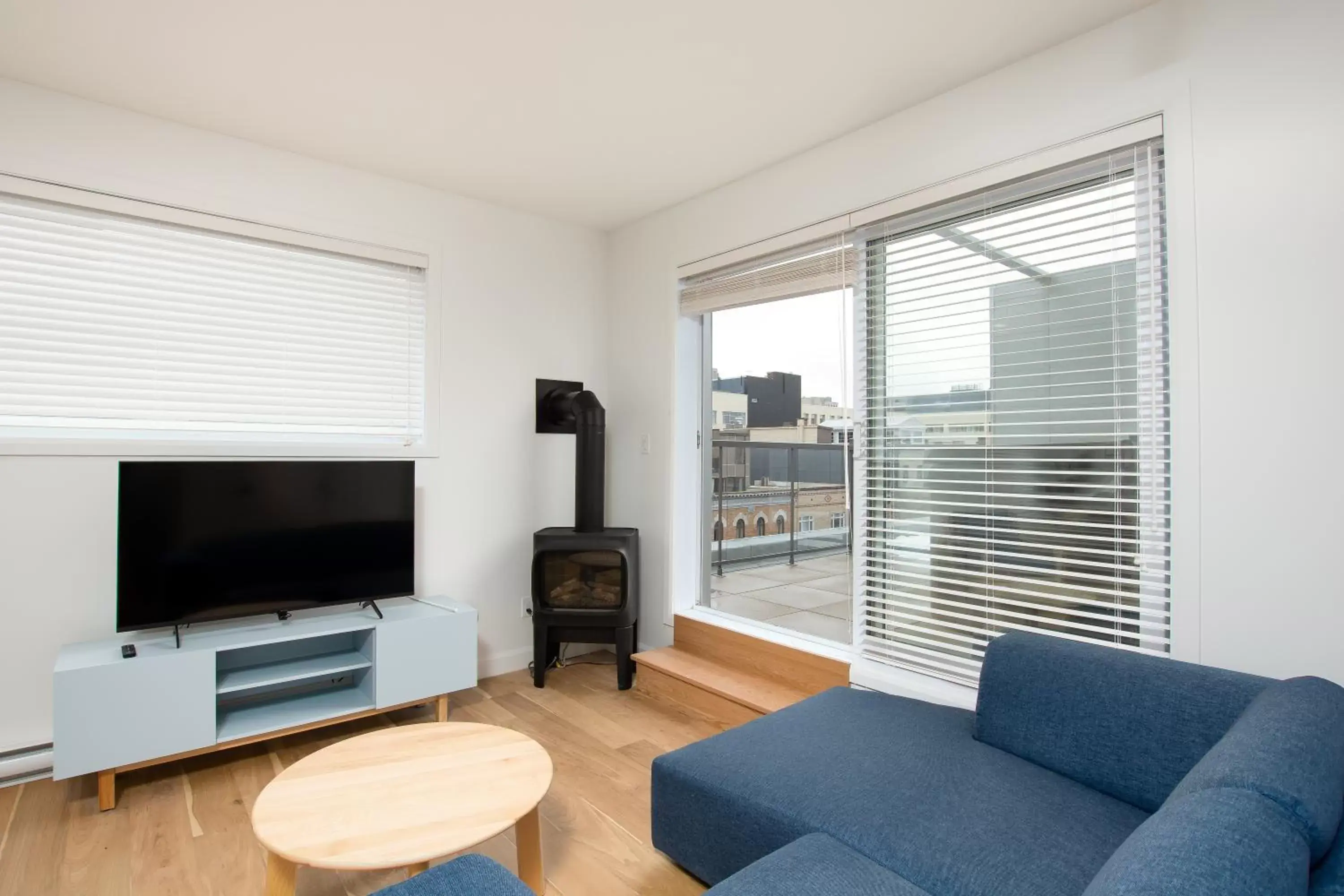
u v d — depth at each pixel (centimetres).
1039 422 229
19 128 248
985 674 193
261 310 302
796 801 159
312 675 274
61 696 219
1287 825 92
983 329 247
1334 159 171
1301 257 175
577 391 400
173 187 277
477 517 360
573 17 210
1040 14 206
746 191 330
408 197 339
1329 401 171
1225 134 187
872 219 276
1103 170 217
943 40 221
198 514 264
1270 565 179
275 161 302
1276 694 141
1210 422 189
